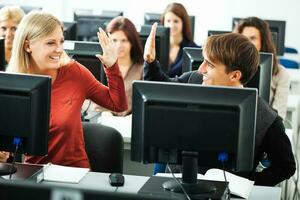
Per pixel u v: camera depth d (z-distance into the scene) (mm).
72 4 7793
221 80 2223
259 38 3986
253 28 3986
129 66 4055
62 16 7785
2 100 2090
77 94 2631
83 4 7777
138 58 4062
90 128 2814
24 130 2096
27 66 2574
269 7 7543
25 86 2070
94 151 2781
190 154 2061
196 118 1981
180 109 1986
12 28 4016
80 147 2654
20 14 4074
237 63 2193
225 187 2141
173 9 5430
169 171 2416
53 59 2539
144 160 2070
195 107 1979
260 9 7559
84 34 5566
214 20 7648
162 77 2945
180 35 5453
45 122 2102
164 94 2004
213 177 2342
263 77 2969
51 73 2580
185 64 3236
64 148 2594
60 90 2602
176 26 5422
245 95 1972
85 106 3658
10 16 4016
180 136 2004
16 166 2303
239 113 1953
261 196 2266
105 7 7777
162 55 4125
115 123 3643
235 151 1984
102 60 2652
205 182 2172
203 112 1973
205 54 2223
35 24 2510
